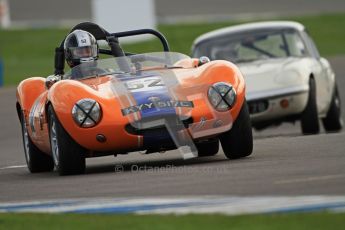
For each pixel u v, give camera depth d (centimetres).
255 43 5044
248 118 3038
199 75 3070
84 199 2291
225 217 1828
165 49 3709
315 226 1705
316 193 2047
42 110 3191
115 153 3003
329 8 12325
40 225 1919
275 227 1714
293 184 2209
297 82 4591
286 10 12281
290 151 3145
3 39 10988
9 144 5219
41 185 2786
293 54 4972
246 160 2961
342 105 6612
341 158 2695
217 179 2447
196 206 2003
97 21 9988
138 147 2939
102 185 2581
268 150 3284
